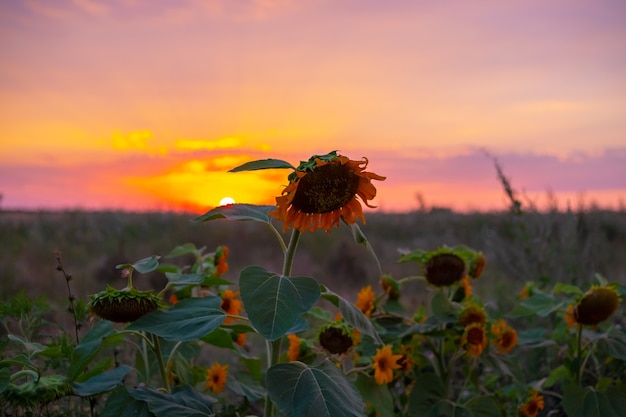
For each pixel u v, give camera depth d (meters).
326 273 14.48
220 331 3.37
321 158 2.66
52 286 11.07
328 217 2.72
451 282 4.17
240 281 2.65
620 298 4.09
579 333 4.17
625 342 4.00
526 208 7.11
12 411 2.84
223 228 21.67
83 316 3.45
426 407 3.90
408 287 10.70
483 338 3.92
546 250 6.91
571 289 4.30
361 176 2.68
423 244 16.72
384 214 30.09
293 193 2.59
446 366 4.55
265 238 20.19
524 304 4.38
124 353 4.37
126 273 3.16
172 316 2.90
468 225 22.28
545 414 4.88
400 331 4.18
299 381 2.75
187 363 3.77
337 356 3.63
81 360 2.96
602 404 3.88
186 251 4.27
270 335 2.53
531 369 5.15
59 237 21.80
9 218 25.80
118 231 23.64
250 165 2.69
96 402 3.23
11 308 3.40
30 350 3.20
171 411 2.83
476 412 3.98
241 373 4.14
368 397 3.75
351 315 2.94
